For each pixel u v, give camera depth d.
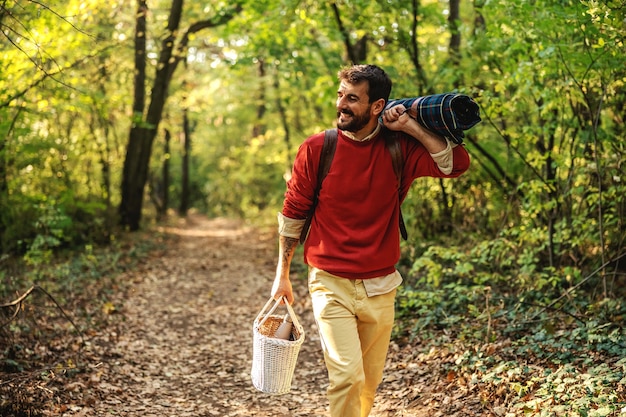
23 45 8.09
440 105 2.93
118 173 18.30
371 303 3.17
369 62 10.09
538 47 5.94
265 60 11.23
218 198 35.12
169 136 27.02
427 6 8.58
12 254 9.12
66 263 10.10
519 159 7.79
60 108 11.59
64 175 13.48
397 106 3.02
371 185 3.07
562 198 6.22
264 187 26.05
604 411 3.41
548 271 6.66
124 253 12.77
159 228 19.48
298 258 11.41
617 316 5.16
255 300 8.98
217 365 5.86
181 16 15.38
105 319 7.06
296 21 9.72
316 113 18.05
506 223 7.88
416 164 3.11
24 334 5.74
